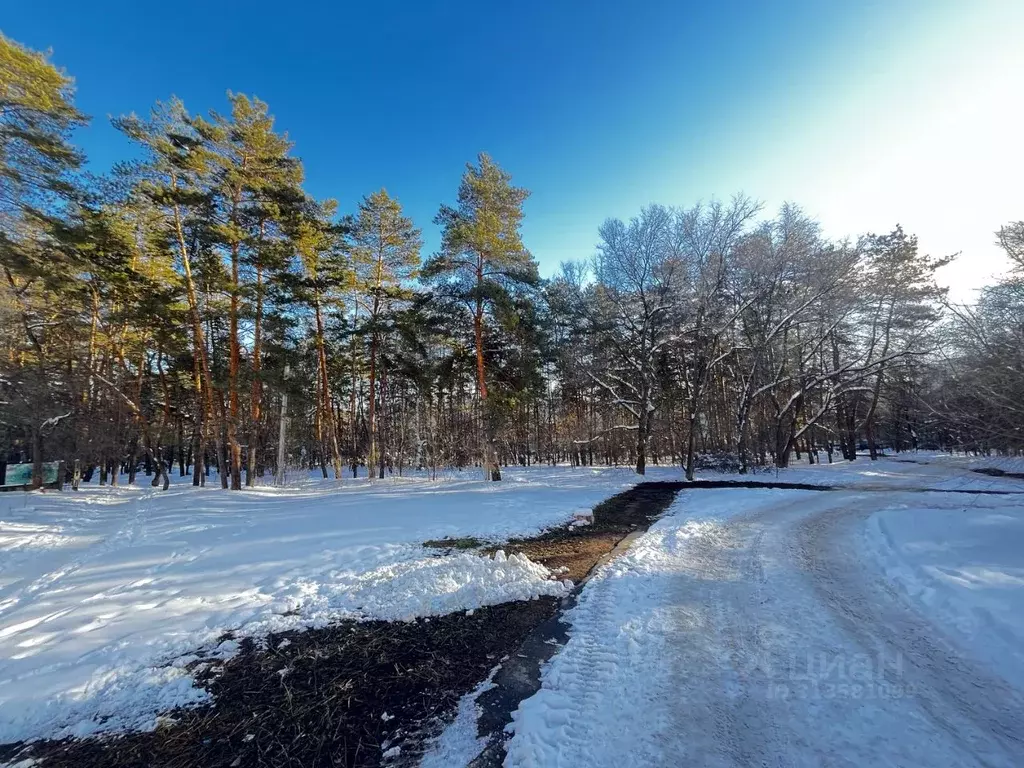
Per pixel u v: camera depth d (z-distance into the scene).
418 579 6.05
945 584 5.11
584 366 23.30
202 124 14.80
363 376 28.48
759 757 2.76
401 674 4.00
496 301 16.45
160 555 7.46
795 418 23.84
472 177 17.47
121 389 19.72
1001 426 7.45
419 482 18.16
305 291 18.17
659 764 2.73
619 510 11.23
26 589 6.38
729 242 20.83
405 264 22.44
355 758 3.00
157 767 2.97
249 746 3.14
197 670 4.09
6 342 16.78
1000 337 7.62
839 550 7.20
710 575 6.18
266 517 10.47
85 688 3.79
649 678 3.68
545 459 35.44
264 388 19.12
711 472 20.78
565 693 3.53
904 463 22.66
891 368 21.47
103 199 14.77
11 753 3.11
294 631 4.82
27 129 12.15
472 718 3.37
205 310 17.42
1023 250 8.00
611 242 21.69
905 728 2.96
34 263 13.70
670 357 23.83
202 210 14.98
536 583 6.09
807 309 21.41
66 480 21.12
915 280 21.61
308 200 18.00
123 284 15.09
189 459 38.84
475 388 21.00
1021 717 3.03
